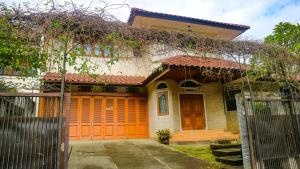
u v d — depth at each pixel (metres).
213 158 8.31
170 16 13.89
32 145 4.35
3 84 5.04
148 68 11.14
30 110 4.48
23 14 4.93
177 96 12.32
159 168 6.99
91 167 6.95
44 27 4.95
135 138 12.79
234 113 12.56
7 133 4.28
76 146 10.02
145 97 13.51
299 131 6.41
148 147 10.03
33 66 4.94
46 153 4.37
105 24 5.42
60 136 4.47
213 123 12.73
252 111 6.04
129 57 6.54
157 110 12.37
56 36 5.04
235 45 6.74
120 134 12.58
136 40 5.80
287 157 6.09
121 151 9.14
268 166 5.84
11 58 4.78
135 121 13.02
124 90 13.20
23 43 4.87
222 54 6.68
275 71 6.94
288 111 6.51
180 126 11.93
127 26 5.75
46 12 5.03
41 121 4.49
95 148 9.63
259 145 5.86
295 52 6.80
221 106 13.06
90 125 12.20
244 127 6.01
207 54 6.74
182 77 12.20
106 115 12.56
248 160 5.82
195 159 8.05
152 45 6.19
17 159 4.23
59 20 5.04
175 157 8.30
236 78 10.94
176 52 6.49
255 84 7.30
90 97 12.48
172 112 11.84
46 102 4.61
